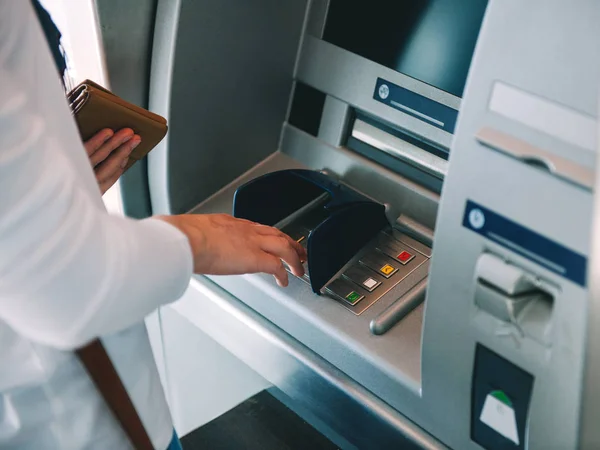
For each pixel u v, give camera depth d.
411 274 1.46
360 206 1.43
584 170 0.80
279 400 1.80
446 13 1.39
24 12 0.83
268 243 1.12
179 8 1.36
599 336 0.84
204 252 1.00
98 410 1.10
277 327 1.47
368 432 1.35
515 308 0.95
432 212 1.51
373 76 1.53
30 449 1.08
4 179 0.70
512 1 0.82
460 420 1.16
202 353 1.69
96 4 1.36
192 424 1.76
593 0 0.76
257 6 1.49
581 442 0.95
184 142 1.55
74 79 1.54
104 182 1.27
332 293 1.41
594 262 0.81
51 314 0.76
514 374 1.00
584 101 0.79
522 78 0.84
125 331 1.11
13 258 0.72
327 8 1.57
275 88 1.66
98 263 0.77
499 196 0.89
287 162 1.75
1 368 0.98
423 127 1.48
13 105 0.71
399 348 1.29
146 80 1.53
